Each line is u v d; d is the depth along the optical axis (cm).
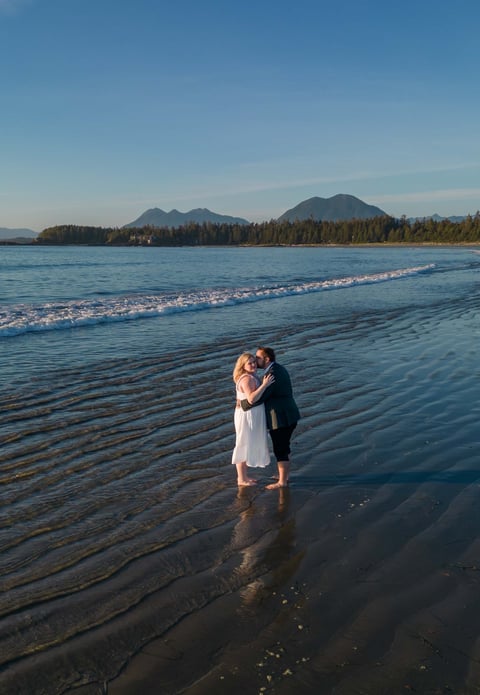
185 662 331
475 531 486
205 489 581
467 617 368
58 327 1584
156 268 4938
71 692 308
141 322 1722
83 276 3806
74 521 505
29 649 340
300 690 308
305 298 2478
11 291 2648
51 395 912
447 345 1374
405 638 348
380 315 1920
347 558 445
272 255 9688
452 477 604
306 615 373
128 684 313
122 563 438
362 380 1027
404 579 414
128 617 371
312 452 684
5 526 493
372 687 310
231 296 2412
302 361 1191
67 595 395
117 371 1086
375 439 724
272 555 451
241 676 319
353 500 554
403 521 507
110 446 695
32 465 631
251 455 587
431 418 806
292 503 549
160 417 812
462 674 318
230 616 373
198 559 445
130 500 550
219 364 1159
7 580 411
